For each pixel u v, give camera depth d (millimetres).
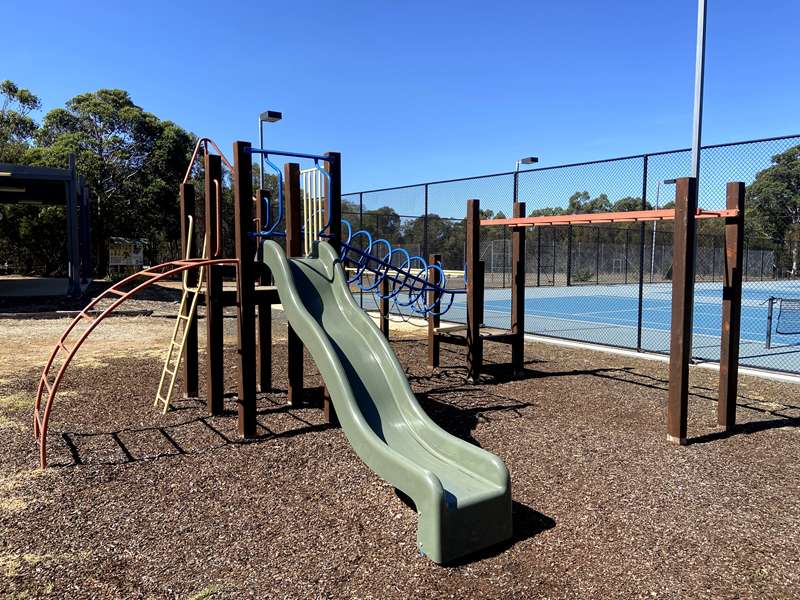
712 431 5602
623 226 31656
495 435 5438
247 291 5348
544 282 31328
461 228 20078
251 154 5406
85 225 23828
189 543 3424
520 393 7082
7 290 20625
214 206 5879
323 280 5781
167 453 4969
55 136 29922
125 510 3869
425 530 3266
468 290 7867
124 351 9727
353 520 3742
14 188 21016
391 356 4926
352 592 2920
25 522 3682
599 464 4723
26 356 9242
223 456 4906
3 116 34406
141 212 30078
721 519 3762
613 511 3875
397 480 3539
